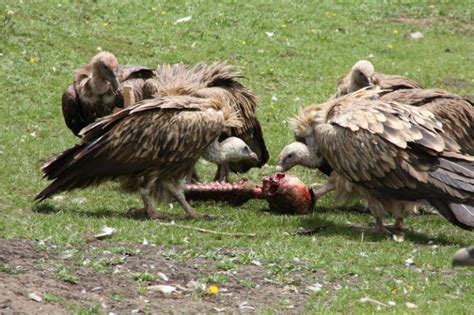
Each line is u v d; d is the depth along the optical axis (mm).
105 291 10555
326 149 13828
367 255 12391
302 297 10852
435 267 12172
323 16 28469
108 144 13453
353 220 14820
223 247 12430
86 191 15180
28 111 19031
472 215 12844
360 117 13617
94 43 23484
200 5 27375
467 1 31750
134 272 11195
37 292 10195
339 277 11539
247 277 11320
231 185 15148
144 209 14008
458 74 24922
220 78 16219
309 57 24984
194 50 24297
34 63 21531
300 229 13672
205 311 10227
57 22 24281
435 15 30344
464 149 15258
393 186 13312
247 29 26297
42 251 11539
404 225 14547
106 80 15812
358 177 13539
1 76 20578
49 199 14453
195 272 11375
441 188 13016
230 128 15484
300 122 14703
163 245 12297
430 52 26797
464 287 11398
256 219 14172
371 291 11047
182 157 13766
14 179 15148
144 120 13594
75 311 9836
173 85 15453
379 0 30734
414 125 13352
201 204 15156
